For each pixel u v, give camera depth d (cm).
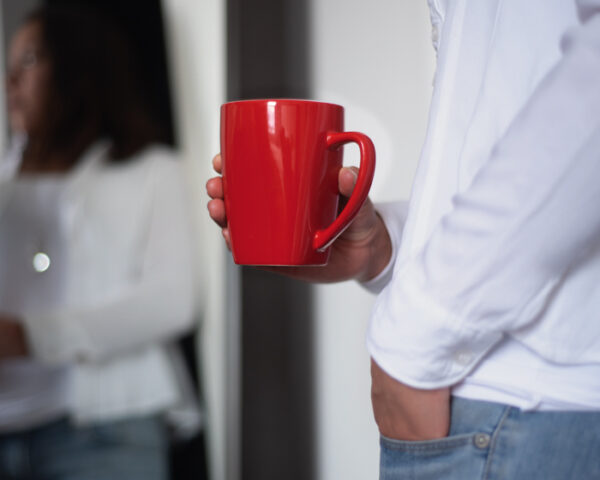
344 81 138
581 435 45
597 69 40
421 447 47
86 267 146
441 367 45
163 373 147
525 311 43
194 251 156
